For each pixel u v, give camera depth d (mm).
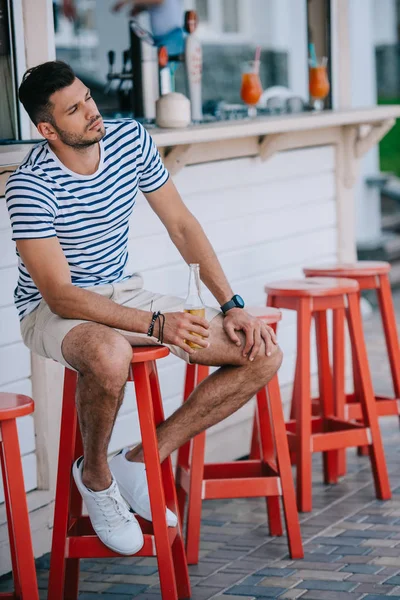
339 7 5773
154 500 3266
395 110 5629
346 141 5781
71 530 3471
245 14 10070
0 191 3836
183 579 3545
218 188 5004
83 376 3148
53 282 3197
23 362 4016
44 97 3184
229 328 3449
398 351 4898
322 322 4695
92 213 3312
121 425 4516
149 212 4621
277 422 3855
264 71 10086
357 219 9180
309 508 4391
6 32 3955
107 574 3834
